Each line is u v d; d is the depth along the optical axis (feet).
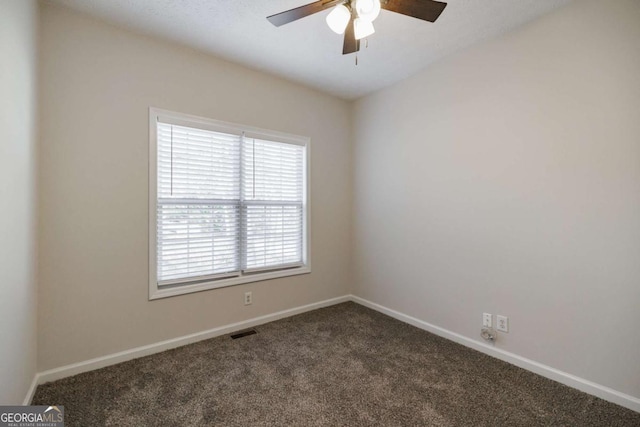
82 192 6.83
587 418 5.40
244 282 9.46
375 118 11.27
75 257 6.75
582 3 6.15
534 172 6.91
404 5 5.02
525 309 7.10
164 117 7.91
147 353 7.66
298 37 7.76
